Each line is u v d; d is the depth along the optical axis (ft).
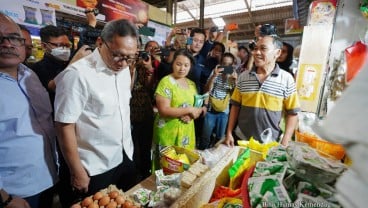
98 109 3.55
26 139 3.27
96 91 3.44
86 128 3.60
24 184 3.31
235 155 3.54
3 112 3.02
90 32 5.10
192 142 6.16
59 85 3.35
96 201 2.83
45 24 8.68
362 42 2.86
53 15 8.93
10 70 3.22
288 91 4.74
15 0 7.79
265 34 4.68
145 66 6.90
